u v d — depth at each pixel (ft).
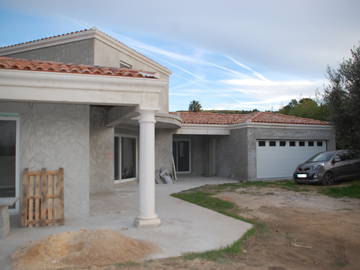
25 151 26.25
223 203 35.76
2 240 20.95
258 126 60.70
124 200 37.78
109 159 44.52
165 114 50.37
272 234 24.02
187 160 75.20
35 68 22.22
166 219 27.25
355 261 18.98
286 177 63.46
